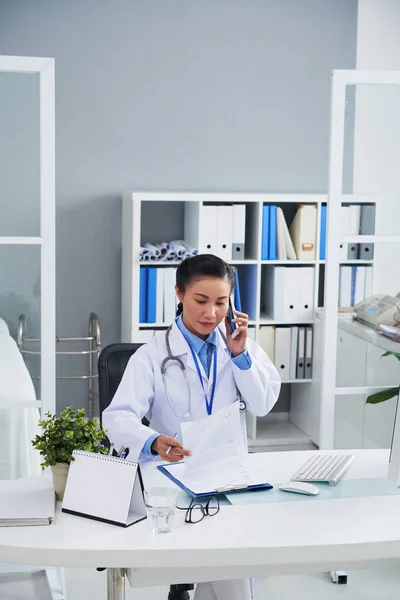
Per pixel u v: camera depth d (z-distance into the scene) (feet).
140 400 8.18
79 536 6.50
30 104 10.44
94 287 17.13
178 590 8.91
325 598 10.77
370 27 17.38
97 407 17.28
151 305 16.14
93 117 16.70
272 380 8.73
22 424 10.84
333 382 11.75
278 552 6.41
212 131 17.24
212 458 7.63
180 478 7.48
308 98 17.48
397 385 11.94
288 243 16.78
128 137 16.90
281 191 17.69
